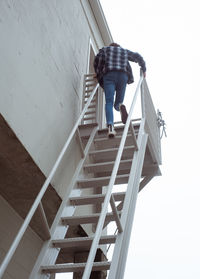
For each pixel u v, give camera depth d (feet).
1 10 10.34
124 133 11.97
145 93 17.16
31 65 11.94
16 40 11.04
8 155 11.02
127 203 11.59
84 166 14.06
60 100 14.35
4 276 12.96
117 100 15.29
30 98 11.53
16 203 13.64
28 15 12.19
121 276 9.78
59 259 18.40
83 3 20.61
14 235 13.97
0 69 9.84
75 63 17.25
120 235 10.44
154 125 17.79
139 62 16.22
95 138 16.07
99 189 18.40
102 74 15.31
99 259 17.56
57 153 13.33
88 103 14.62
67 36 16.49
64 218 11.39
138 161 13.87
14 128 10.19
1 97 9.71
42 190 9.40
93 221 11.43
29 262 14.92
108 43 25.26
